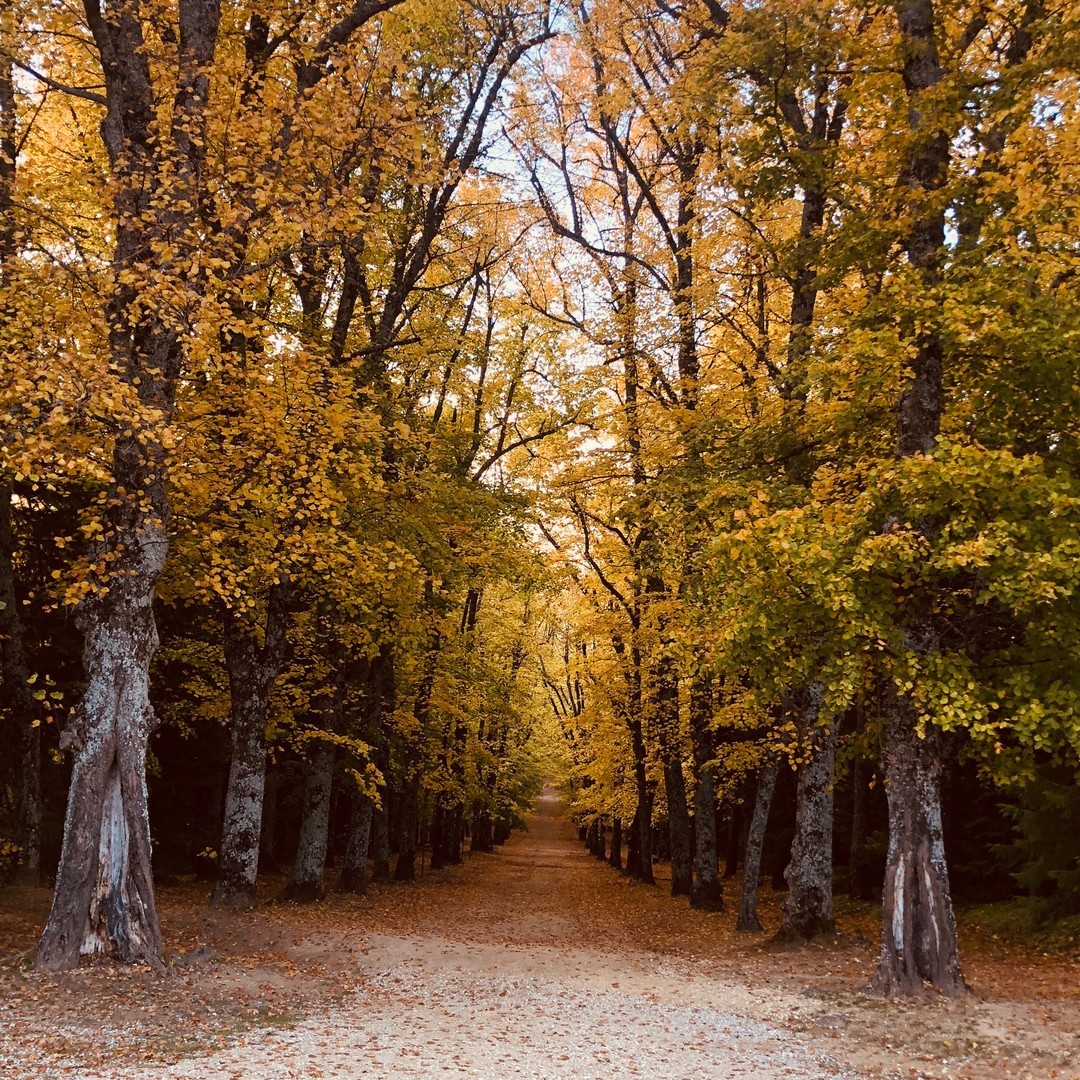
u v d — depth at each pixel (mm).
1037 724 8680
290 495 11688
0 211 9648
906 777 9969
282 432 10914
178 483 10141
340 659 17266
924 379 10375
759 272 14469
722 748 17609
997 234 9500
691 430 14023
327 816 17188
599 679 25312
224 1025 7898
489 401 23297
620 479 18125
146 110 10414
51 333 9023
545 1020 8898
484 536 18422
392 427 13000
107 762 9422
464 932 15469
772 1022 8914
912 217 10180
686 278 18156
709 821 19750
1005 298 8938
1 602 13133
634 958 13062
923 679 8820
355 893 19500
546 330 22000
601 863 40250
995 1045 7727
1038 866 13703
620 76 17094
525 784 47250
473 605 28234
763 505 9727
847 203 11438
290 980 9859
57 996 8148
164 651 16547
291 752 21422
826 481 11469
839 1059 7531
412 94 13266
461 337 19109
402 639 16703
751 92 12055
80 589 8930
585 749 30312
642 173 21094
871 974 11047
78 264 10016
